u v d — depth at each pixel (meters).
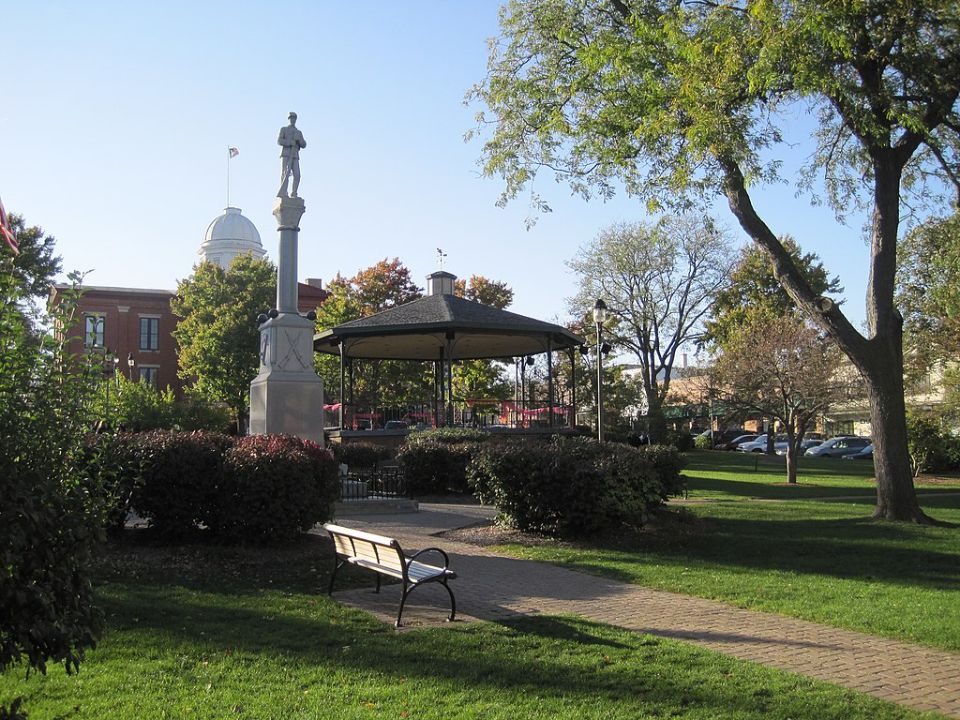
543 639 7.03
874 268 16.48
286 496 10.89
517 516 13.27
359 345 31.25
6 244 4.94
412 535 13.23
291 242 18.17
